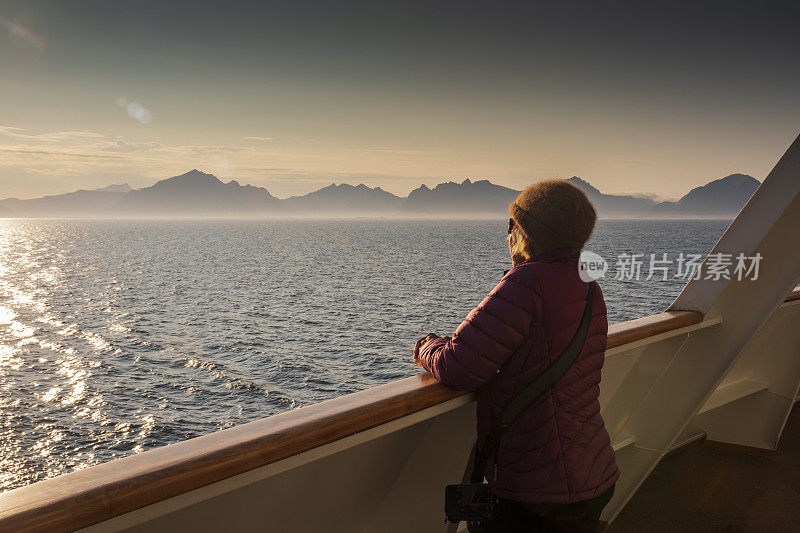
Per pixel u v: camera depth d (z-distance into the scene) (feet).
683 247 274.36
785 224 7.38
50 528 2.46
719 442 11.26
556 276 4.25
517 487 4.31
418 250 421.18
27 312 188.55
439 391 4.53
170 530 3.84
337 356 131.23
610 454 4.54
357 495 5.24
